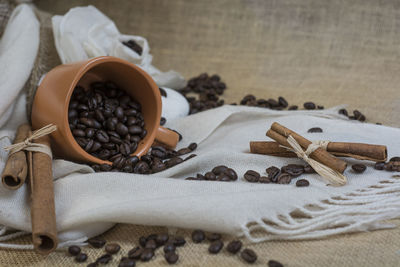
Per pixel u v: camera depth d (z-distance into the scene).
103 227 0.63
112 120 0.70
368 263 0.58
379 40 0.89
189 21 0.97
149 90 0.71
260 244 0.60
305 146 0.66
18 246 0.61
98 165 0.68
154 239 0.61
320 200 0.62
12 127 0.74
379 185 0.63
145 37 0.97
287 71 0.90
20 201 0.63
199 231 0.61
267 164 0.68
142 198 0.62
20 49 0.74
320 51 0.91
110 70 0.72
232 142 0.73
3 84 0.71
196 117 0.76
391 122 0.77
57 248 0.61
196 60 0.94
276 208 0.61
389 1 0.90
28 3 0.83
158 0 0.97
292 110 0.78
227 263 0.58
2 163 0.65
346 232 0.61
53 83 0.67
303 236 0.60
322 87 0.85
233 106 0.76
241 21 0.96
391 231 0.60
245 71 0.91
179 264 0.59
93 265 0.59
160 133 0.72
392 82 0.83
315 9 0.93
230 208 0.61
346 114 0.78
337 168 0.64
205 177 0.66
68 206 0.63
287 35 0.94
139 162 0.68
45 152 0.65
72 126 0.69
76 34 0.80
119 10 0.96
